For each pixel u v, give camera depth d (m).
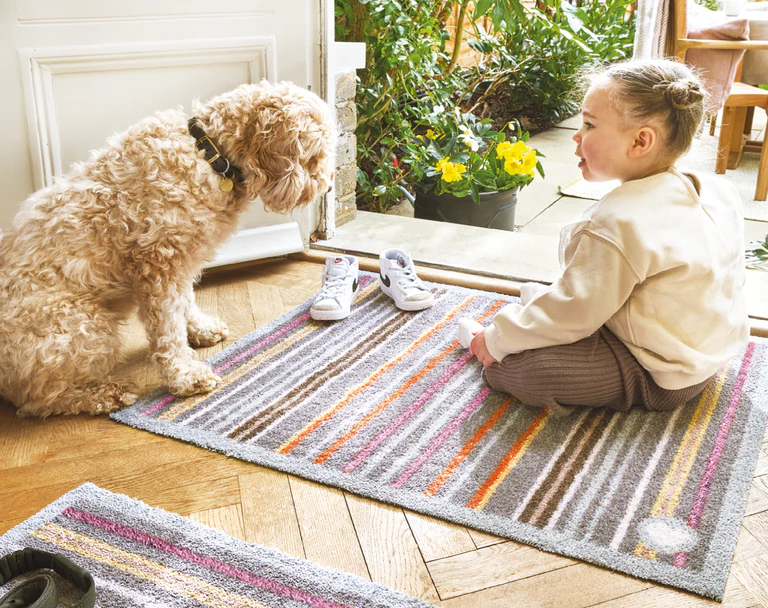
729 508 1.38
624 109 1.52
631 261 1.50
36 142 2.06
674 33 3.36
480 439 1.61
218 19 2.22
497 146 3.05
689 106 1.49
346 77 2.73
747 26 3.35
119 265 1.75
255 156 1.75
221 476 1.51
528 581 1.24
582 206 3.53
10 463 1.57
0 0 1.90
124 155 1.72
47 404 1.72
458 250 2.65
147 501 1.44
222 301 2.34
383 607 1.17
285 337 2.09
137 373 1.95
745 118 4.10
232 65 2.30
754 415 1.68
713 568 1.24
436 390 1.81
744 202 3.47
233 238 2.48
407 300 2.22
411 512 1.40
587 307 1.53
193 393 1.80
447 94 3.64
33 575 1.25
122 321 1.88
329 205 2.71
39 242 1.68
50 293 1.66
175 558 1.28
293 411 1.73
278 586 1.22
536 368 1.63
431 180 3.13
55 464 1.56
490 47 4.39
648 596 1.20
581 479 1.47
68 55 2.02
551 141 4.71
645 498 1.42
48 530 1.34
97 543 1.31
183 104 2.26
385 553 1.30
